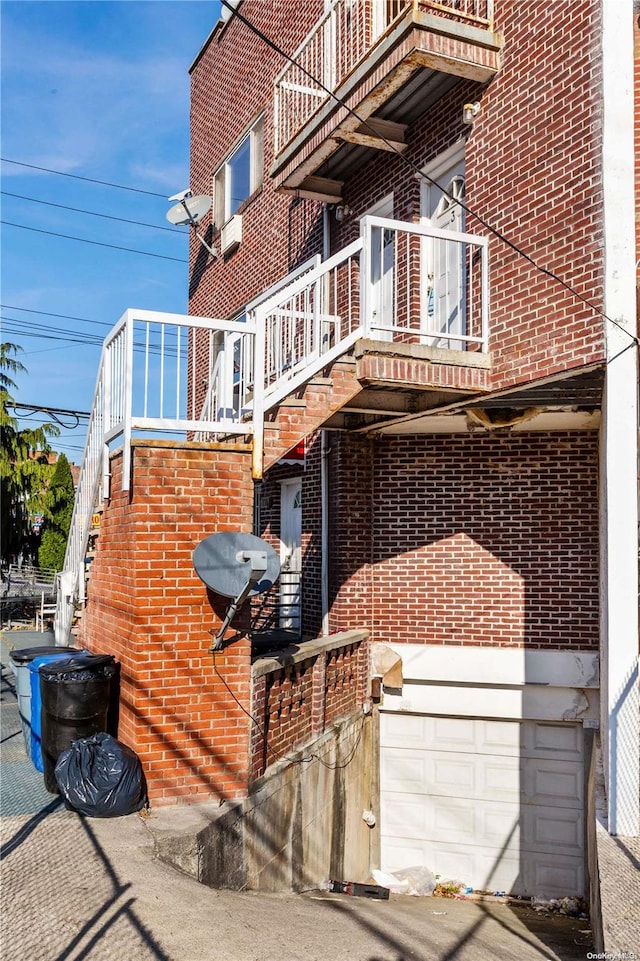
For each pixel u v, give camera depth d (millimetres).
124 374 6992
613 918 4918
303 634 11367
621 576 6945
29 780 7215
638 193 7207
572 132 7539
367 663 10492
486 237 8477
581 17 7504
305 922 5781
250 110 14977
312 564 11250
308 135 10219
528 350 7949
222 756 6965
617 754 6703
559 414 9320
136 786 6430
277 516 13094
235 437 7918
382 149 10234
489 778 10141
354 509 10617
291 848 7891
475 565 10180
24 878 5129
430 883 9992
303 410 7668
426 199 9953
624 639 6875
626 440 7020
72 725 6805
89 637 8898
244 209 15070
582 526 9812
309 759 8398
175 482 6992
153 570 6852
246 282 14844
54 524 22625
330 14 9852
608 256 7105
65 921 4625
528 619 9898
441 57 8227
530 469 10070
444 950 5848
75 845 5719
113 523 7695
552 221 7719
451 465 10391
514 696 9961
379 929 6176
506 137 8336
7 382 21359
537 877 9781
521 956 6199
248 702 7105
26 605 21578
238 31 15656
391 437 10664
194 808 6680
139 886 5176
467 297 8852
